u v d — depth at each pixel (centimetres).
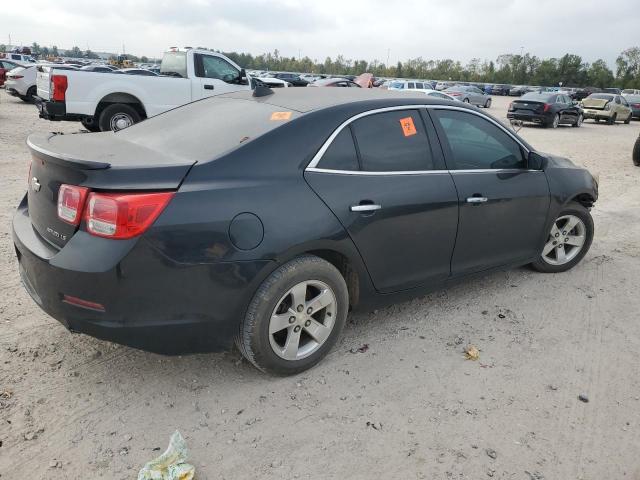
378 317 417
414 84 3238
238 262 284
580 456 278
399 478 258
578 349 384
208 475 255
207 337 293
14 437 272
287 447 275
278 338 329
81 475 252
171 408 301
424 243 372
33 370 327
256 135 312
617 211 798
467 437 288
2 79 2627
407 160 363
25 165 888
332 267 324
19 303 409
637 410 317
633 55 11219
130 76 1089
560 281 503
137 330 275
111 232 263
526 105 2323
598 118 2878
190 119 376
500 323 416
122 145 340
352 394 319
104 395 309
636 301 469
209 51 1208
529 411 312
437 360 360
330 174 322
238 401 309
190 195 275
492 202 409
